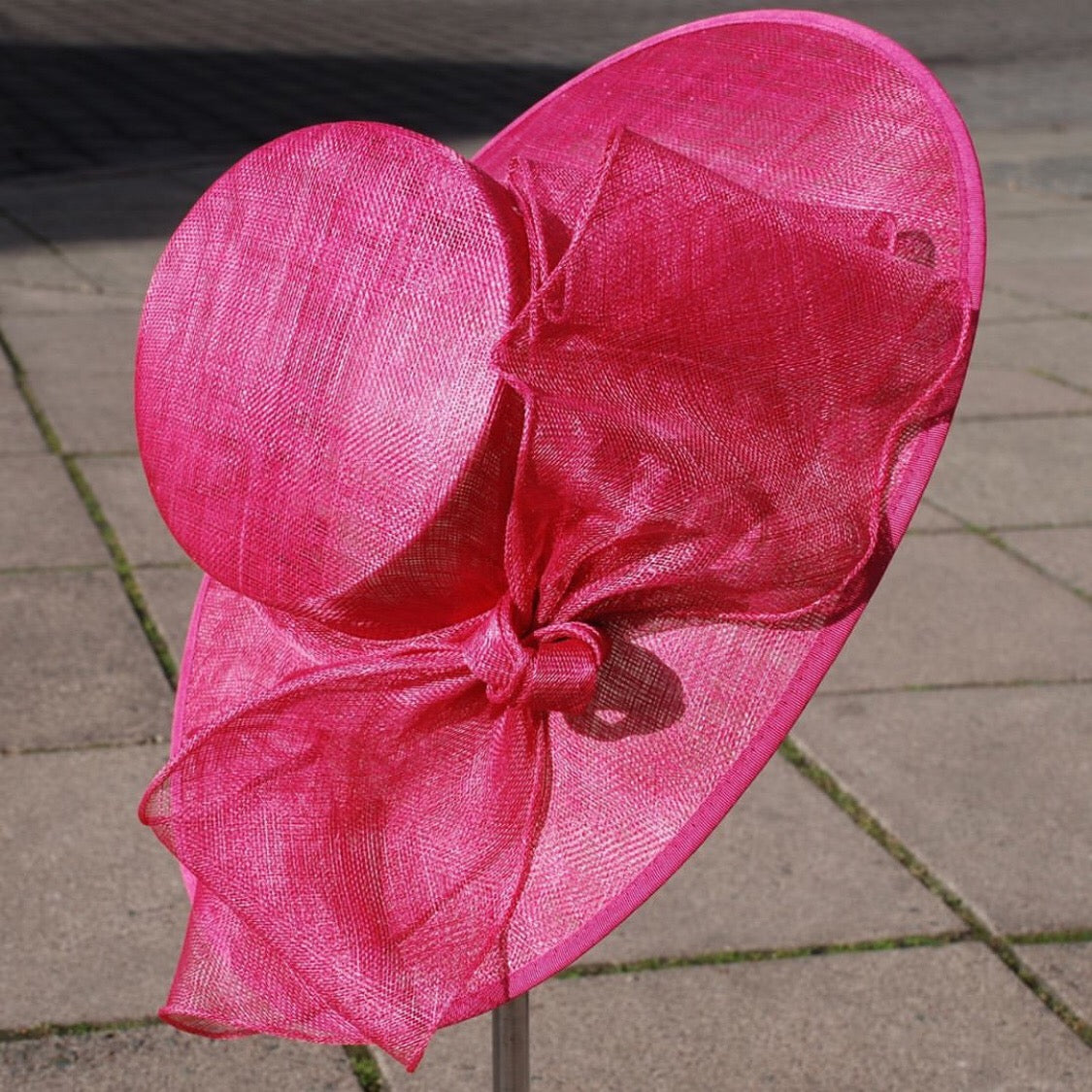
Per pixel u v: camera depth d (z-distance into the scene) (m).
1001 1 15.17
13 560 3.45
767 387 1.39
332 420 1.40
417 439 1.38
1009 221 6.84
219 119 8.79
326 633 1.54
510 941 1.45
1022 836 2.50
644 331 1.36
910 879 2.42
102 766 2.65
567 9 14.34
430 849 1.47
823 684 2.98
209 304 1.44
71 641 3.09
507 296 1.38
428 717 1.46
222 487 1.44
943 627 3.21
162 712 2.83
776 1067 2.14
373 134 1.43
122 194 7.06
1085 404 4.61
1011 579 3.45
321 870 1.48
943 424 1.44
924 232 1.49
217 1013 1.52
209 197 1.46
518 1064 1.64
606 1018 2.20
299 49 11.44
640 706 1.45
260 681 1.62
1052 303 5.65
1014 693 2.94
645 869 1.43
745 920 2.35
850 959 2.29
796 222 1.40
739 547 1.40
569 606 1.42
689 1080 2.12
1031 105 9.52
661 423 1.37
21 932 2.32
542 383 1.34
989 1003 2.23
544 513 1.39
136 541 3.58
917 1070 2.14
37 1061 2.13
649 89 1.63
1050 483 4.00
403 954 1.46
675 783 1.44
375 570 1.40
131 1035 2.18
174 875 2.43
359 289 1.40
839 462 1.42
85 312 5.38
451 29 12.72
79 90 9.59
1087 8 14.77
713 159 1.58
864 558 1.41
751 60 1.59
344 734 1.46
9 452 4.09
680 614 1.44
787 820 2.54
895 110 1.53
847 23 1.56
